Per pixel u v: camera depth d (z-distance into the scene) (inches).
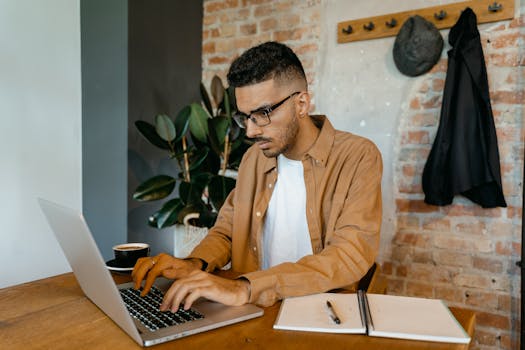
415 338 27.7
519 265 68.4
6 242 77.4
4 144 76.7
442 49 78.5
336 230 43.7
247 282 35.2
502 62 74.1
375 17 85.5
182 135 83.2
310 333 28.7
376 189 45.7
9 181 77.8
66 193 89.3
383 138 86.0
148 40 91.0
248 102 41.3
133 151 87.7
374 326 29.1
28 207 81.3
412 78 82.4
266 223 54.7
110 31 87.6
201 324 29.4
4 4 76.1
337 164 48.9
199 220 77.5
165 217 80.7
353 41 88.7
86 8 91.1
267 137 42.7
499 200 71.7
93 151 91.4
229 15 105.3
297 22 96.0
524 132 72.6
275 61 41.1
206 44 108.9
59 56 86.9
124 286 38.6
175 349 26.1
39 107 83.0
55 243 86.1
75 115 91.1
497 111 74.6
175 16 99.0
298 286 35.8
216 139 79.4
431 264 81.7
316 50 93.7
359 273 39.5
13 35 77.7
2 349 26.0
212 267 45.5
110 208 88.9
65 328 29.3
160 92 95.1
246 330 29.2
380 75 86.1
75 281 40.9
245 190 54.2
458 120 71.2
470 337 28.8
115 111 87.6
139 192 79.2
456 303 79.4
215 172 86.5
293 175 52.1
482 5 74.7
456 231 79.1
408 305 33.5
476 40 71.7
